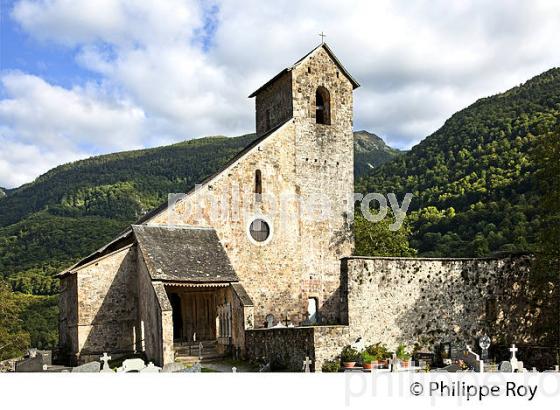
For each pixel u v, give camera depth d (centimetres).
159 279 2988
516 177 6469
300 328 2733
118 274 3381
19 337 5556
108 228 9794
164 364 2802
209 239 3441
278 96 4175
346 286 3056
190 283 3059
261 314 3700
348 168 4116
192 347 3222
